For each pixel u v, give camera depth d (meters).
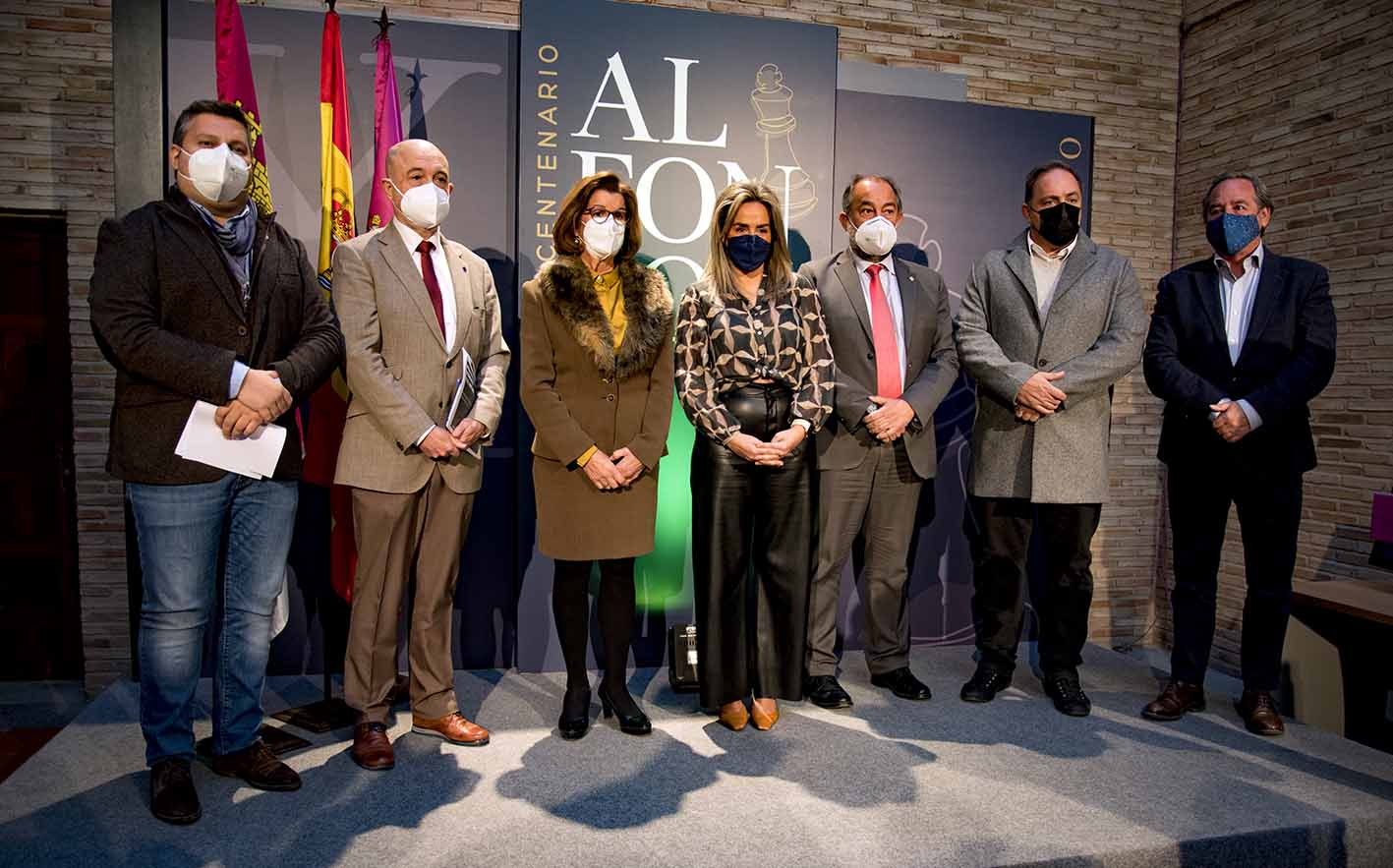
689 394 2.38
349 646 2.23
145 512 1.89
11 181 3.05
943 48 3.68
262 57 2.89
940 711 2.68
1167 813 2.03
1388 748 2.71
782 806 2.02
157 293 1.85
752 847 1.83
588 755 2.29
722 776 2.18
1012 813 2.01
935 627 3.48
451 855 1.78
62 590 3.43
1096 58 3.87
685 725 2.52
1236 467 2.57
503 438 3.08
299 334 2.08
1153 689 2.96
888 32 3.61
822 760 2.29
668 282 3.16
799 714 2.64
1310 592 2.79
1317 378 2.46
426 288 2.23
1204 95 3.87
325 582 2.93
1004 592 2.80
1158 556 4.00
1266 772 2.28
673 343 2.79
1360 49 3.21
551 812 1.97
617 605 2.45
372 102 2.95
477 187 3.05
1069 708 2.66
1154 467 3.98
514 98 3.07
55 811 1.96
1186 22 3.96
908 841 1.87
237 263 1.97
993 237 3.55
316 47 2.92
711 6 3.43
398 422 2.12
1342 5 3.26
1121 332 2.60
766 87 3.20
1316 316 2.50
